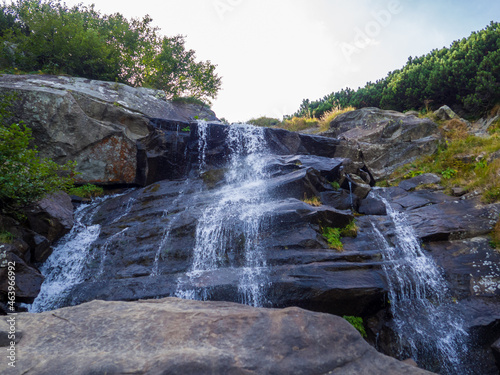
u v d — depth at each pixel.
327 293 5.41
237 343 2.83
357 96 18.48
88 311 3.46
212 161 11.23
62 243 7.57
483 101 13.31
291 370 2.57
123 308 3.51
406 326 5.46
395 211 8.66
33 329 3.12
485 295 5.64
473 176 9.34
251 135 11.69
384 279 5.89
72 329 3.12
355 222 7.91
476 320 5.22
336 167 9.64
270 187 8.35
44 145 10.05
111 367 2.50
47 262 7.03
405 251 6.79
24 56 14.35
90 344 2.87
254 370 2.53
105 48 15.26
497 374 4.71
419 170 11.04
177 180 10.35
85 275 6.73
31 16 14.70
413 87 15.77
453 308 5.59
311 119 19.36
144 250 7.08
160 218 8.07
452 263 6.38
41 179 6.96
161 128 11.70
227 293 5.52
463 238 6.93
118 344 2.85
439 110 13.80
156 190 9.84
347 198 9.10
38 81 11.71
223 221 7.21
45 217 7.28
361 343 2.92
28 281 5.77
